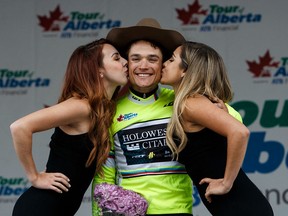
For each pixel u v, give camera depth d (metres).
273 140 8.16
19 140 4.44
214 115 4.39
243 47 8.21
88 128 4.65
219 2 8.23
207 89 4.60
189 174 4.69
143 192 4.71
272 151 8.16
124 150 4.77
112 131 4.80
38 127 4.47
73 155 4.68
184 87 4.58
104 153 4.71
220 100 4.61
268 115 8.18
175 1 8.25
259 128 8.19
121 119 4.79
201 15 8.23
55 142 4.74
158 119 4.75
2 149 8.33
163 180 4.71
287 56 8.18
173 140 4.61
